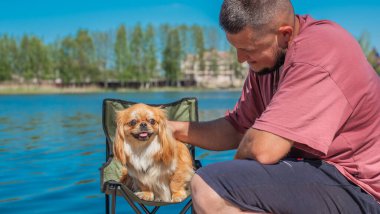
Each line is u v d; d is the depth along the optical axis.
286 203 2.11
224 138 3.16
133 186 3.67
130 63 84.50
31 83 81.31
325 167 2.19
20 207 4.72
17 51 80.50
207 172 2.13
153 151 3.49
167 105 4.00
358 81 2.10
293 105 2.06
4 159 7.68
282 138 2.04
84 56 83.25
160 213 4.59
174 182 3.52
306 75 2.09
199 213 2.15
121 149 3.51
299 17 2.36
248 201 2.10
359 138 2.18
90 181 5.91
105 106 3.86
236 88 88.19
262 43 2.19
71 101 36.81
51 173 6.45
